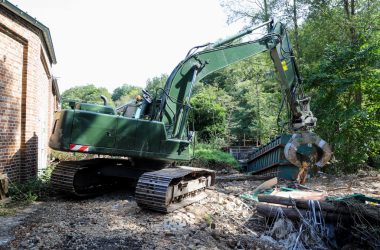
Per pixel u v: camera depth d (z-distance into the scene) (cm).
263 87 2967
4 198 756
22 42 955
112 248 495
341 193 966
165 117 859
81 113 750
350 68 1412
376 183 1149
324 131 1498
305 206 687
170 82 862
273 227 678
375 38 1449
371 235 607
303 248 630
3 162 865
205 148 1977
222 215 738
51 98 1714
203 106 2728
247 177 1216
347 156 1468
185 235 574
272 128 2642
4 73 870
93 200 813
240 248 586
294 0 1984
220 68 940
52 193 863
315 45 1847
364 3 1756
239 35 977
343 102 1507
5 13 849
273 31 1043
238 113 3191
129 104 928
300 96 1045
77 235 541
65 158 1639
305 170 973
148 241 530
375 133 1438
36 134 1055
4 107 870
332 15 1755
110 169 864
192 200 789
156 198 666
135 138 796
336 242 655
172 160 849
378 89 1361
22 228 579
